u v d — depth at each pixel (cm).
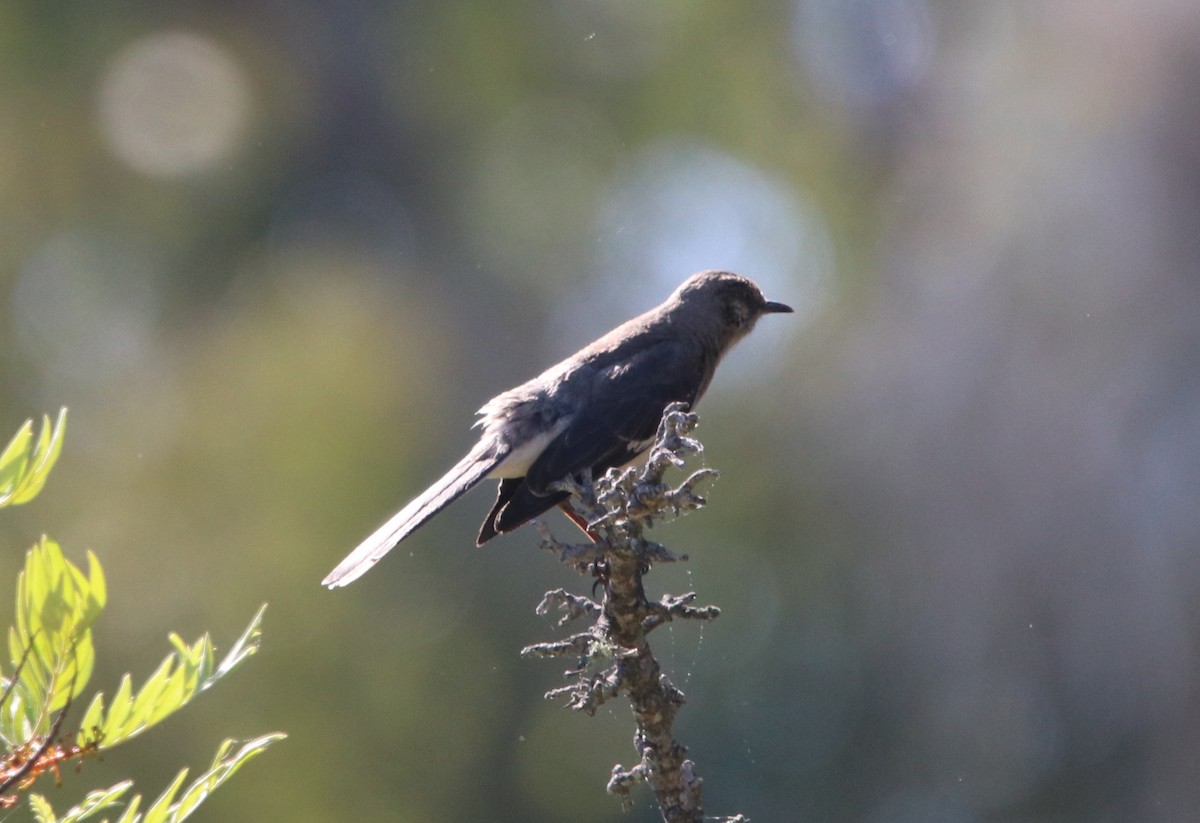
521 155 1966
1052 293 1535
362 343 1402
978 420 1548
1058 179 1577
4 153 1683
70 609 401
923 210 1752
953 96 1823
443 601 1385
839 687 1559
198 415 1290
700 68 1923
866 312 1711
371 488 1302
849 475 1609
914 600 1558
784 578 1584
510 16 1948
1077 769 1470
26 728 404
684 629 1548
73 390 1414
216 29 1903
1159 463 1446
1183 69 1527
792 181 1903
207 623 1174
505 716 1365
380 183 2056
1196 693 1407
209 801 1120
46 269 1647
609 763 1396
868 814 1531
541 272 1883
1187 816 1401
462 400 1667
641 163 1973
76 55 1762
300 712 1190
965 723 1522
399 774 1268
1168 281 1488
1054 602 1487
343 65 2020
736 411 1638
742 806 1521
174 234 1812
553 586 1409
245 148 1909
